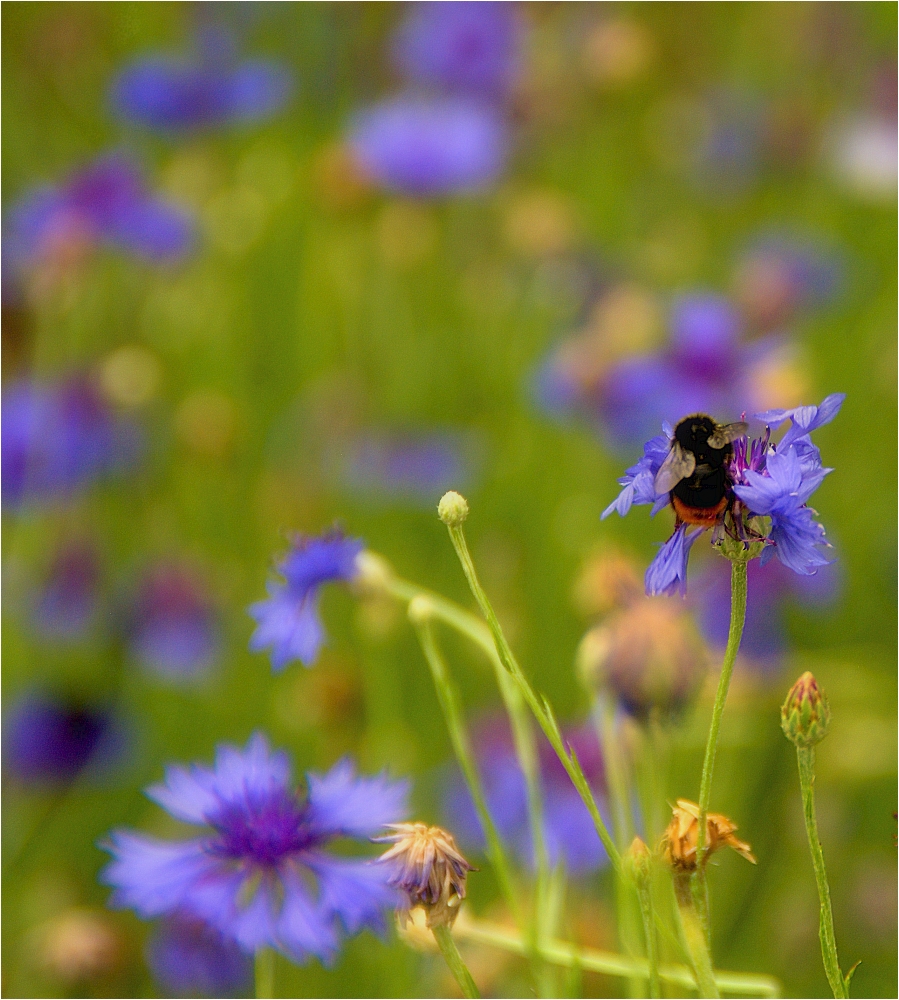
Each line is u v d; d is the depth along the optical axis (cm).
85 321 150
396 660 117
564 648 123
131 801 120
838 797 112
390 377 148
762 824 109
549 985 75
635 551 129
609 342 132
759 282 147
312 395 146
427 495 135
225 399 141
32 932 106
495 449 145
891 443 144
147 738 125
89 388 137
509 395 149
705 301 124
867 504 139
